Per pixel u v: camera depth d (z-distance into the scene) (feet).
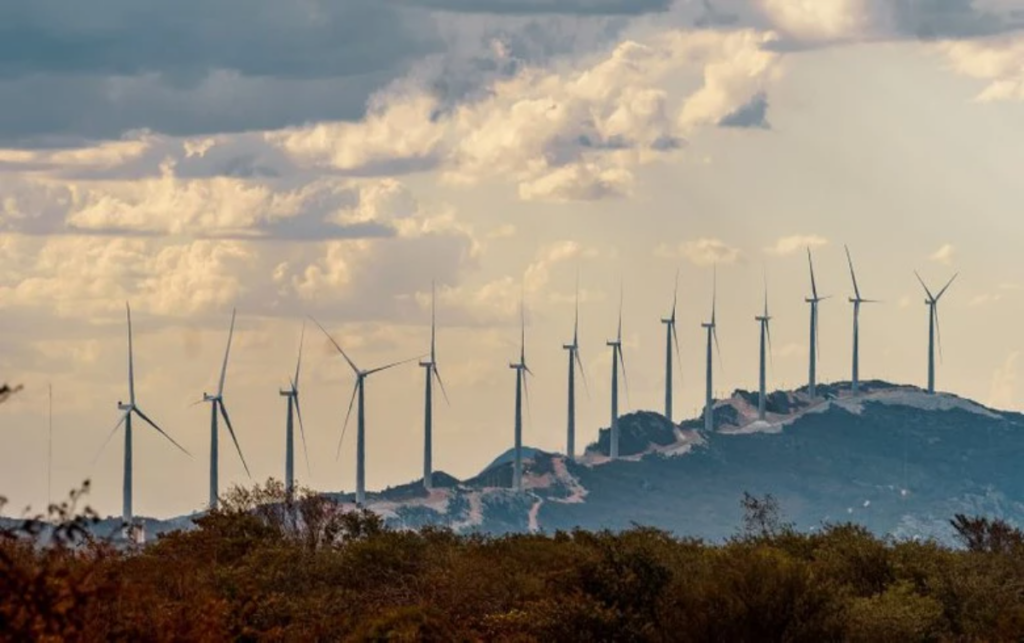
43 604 346.54
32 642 344.69
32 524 346.33
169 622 469.16
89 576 404.77
